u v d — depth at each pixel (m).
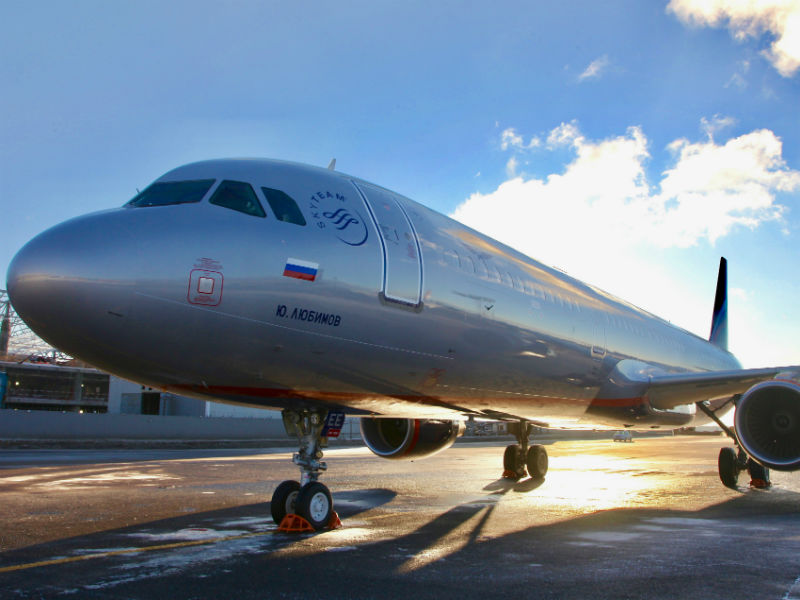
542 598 4.42
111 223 5.83
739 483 14.39
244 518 8.22
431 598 4.43
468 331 8.02
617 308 12.95
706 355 17.00
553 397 10.39
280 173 7.02
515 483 13.77
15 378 45.44
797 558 5.81
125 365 5.82
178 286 5.64
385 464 20.05
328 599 4.40
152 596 4.45
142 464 18.41
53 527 7.48
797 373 9.34
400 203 8.30
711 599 4.40
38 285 5.36
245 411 44.28
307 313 6.29
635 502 10.51
